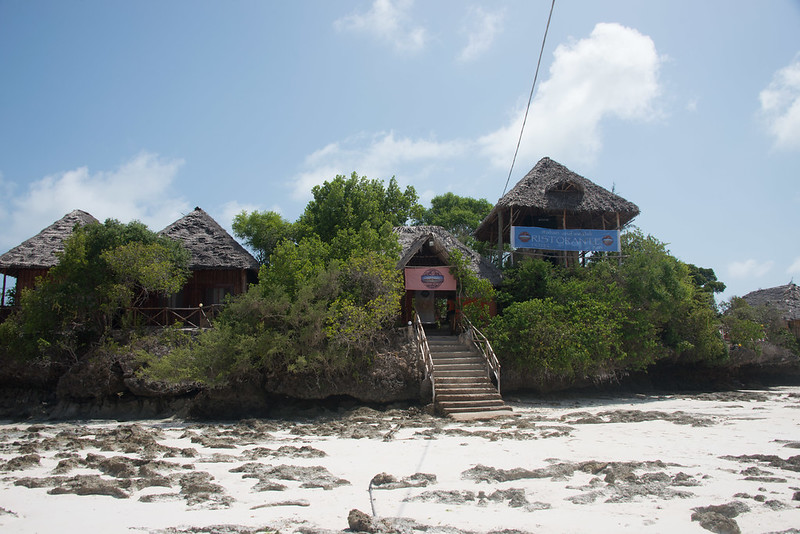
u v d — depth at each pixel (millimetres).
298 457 11125
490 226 33250
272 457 11141
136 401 20875
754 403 21875
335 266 21250
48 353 21625
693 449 11352
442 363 20703
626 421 16000
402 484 8555
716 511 6824
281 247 22297
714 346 29016
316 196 31109
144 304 25359
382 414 18547
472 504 7406
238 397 19688
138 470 9430
